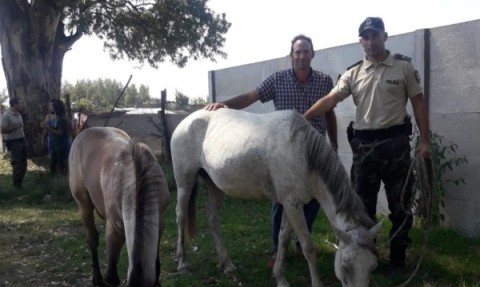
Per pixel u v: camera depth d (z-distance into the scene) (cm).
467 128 538
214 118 456
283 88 479
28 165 1320
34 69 1415
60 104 973
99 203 371
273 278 463
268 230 627
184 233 498
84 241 614
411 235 538
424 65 577
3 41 1408
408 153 426
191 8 1777
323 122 474
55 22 1448
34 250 588
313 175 380
